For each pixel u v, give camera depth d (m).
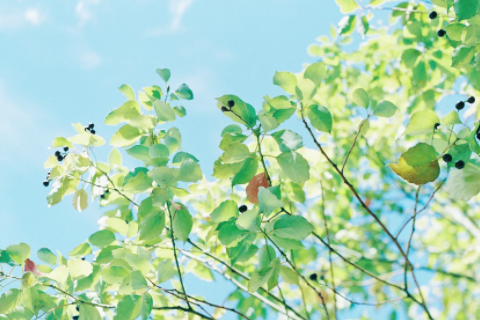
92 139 2.13
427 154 1.52
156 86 2.14
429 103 3.33
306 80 1.54
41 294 1.89
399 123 3.46
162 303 2.29
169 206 1.75
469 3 1.59
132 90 2.16
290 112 1.65
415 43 3.21
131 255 1.75
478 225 3.97
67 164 2.06
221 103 1.69
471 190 1.50
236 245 1.67
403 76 3.90
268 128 1.59
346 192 4.22
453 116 1.57
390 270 3.92
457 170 1.53
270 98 1.76
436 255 4.21
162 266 1.71
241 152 1.64
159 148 1.88
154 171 1.62
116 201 2.38
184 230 1.75
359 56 4.29
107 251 2.07
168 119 1.94
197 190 2.90
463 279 3.98
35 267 1.94
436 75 3.24
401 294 3.90
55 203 2.03
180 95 2.11
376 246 4.14
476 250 3.32
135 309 1.71
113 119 2.13
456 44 1.92
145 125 2.00
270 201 1.49
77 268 1.88
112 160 2.44
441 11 2.61
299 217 1.51
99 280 2.07
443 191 4.13
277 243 1.60
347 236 3.97
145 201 1.79
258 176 1.81
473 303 3.96
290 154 1.62
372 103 4.07
